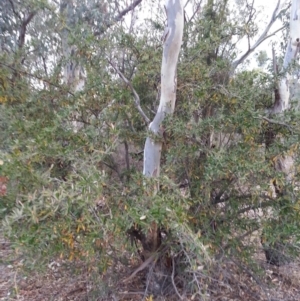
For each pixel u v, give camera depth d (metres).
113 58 3.75
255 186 2.88
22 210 1.99
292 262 3.72
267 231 3.00
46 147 2.53
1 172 2.23
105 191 2.62
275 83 3.71
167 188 2.81
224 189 3.12
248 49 4.15
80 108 3.26
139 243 3.31
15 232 2.11
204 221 3.10
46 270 2.89
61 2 5.31
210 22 3.92
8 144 3.04
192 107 3.14
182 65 3.55
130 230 3.03
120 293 3.37
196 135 2.99
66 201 2.08
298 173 3.02
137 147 3.81
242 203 3.15
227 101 3.13
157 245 3.30
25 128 3.04
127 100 3.48
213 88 3.22
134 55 3.84
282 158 3.09
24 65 4.01
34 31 5.24
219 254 3.25
